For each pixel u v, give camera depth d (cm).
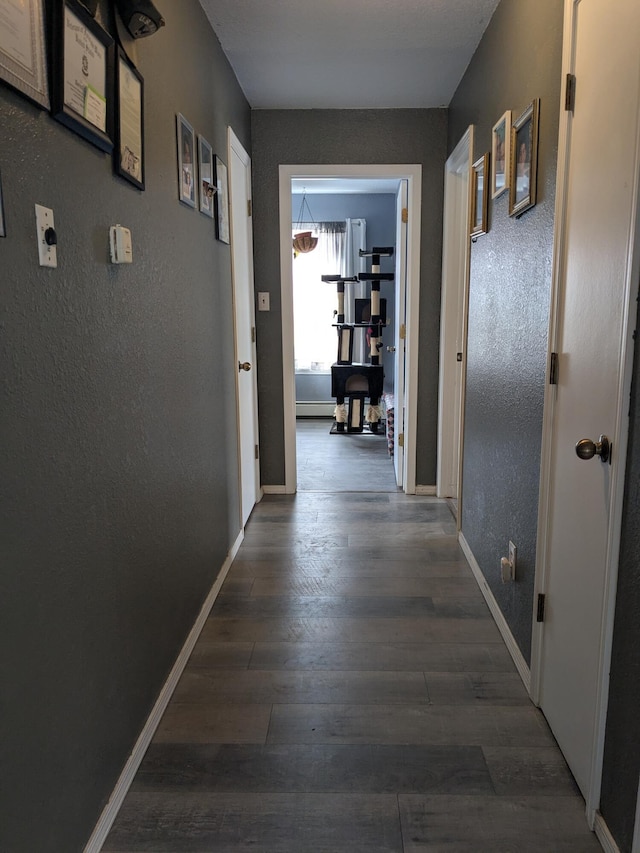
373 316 584
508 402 220
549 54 173
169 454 190
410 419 395
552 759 164
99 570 135
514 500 211
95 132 127
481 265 265
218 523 267
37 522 106
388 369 674
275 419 400
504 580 219
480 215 261
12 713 98
